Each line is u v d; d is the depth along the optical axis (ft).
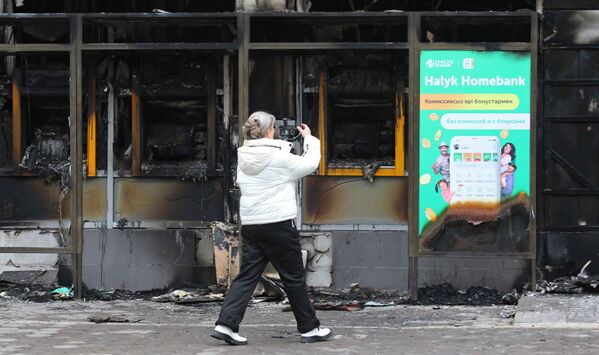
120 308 41.65
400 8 45.60
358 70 44.98
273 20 43.09
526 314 37.42
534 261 41.24
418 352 30.09
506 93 41.01
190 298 43.27
